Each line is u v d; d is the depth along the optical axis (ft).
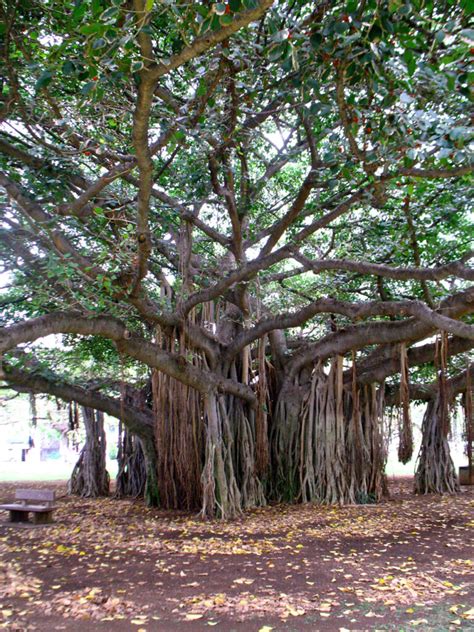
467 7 14.88
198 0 17.66
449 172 20.67
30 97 26.76
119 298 28.60
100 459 50.80
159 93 25.30
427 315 29.17
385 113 19.99
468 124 20.06
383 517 35.81
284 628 15.99
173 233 36.88
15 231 28.73
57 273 23.99
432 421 48.78
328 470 41.65
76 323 26.99
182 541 28.58
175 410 38.88
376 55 15.69
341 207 29.17
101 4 17.07
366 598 18.65
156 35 25.59
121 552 26.04
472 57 15.97
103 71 17.90
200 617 16.87
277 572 22.16
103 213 27.12
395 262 37.09
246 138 30.30
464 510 38.58
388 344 40.70
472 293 29.48
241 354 41.63
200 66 23.00
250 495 39.96
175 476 39.86
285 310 43.01
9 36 21.79
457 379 46.11
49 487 56.54
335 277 40.60
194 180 30.45
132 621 16.55
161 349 33.37
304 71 18.84
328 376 42.01
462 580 20.83
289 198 39.68
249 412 41.96
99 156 26.58
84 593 19.29
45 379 40.45
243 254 34.09
